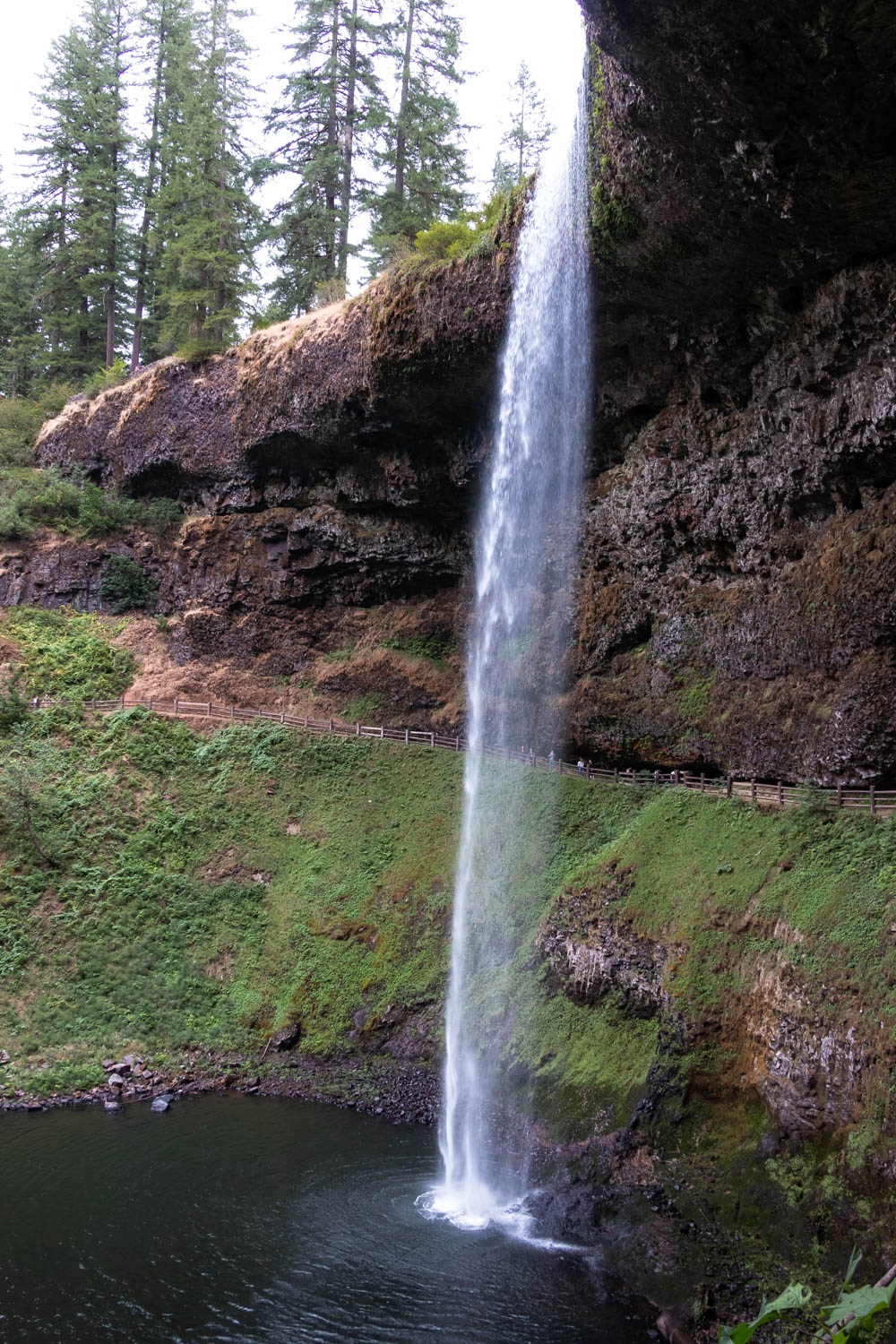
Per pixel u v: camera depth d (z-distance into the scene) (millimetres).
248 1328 16109
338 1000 29375
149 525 45844
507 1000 27219
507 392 32938
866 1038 18016
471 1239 19328
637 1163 20750
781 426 26750
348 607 42375
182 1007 29578
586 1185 20734
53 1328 15883
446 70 50781
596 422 32312
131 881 32844
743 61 18328
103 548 45500
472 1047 26656
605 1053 24078
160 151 58344
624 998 24703
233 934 32000
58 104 58562
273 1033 28859
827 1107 18484
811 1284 16500
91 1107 25484
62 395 56531
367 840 34438
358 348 35281
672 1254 18203
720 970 22250
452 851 32812
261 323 46062
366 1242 18984
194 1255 18266
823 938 20188
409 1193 21000
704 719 30438
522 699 36500
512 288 29453
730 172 21250
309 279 50156
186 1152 22781
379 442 37781
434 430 36469
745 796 27391
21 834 33312
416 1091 26094
